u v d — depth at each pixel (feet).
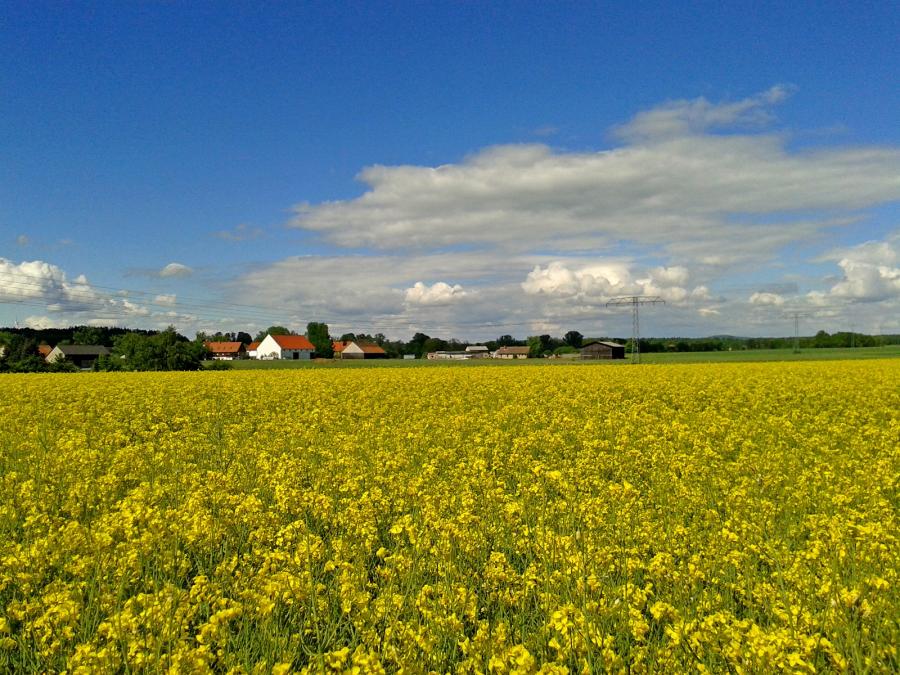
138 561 20.45
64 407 70.18
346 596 19.22
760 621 18.03
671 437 47.85
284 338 404.16
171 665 14.88
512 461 38.78
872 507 27.20
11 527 27.04
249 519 25.86
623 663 15.16
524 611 19.08
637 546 23.32
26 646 17.70
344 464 37.27
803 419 59.16
